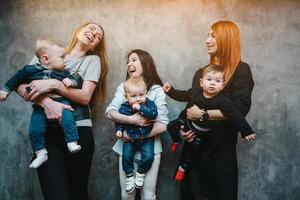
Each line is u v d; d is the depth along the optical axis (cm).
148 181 361
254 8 404
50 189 333
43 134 341
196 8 408
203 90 346
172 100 408
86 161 362
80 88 364
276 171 400
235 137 348
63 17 419
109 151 414
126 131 354
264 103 402
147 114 343
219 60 361
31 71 342
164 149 408
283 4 402
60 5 420
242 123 324
